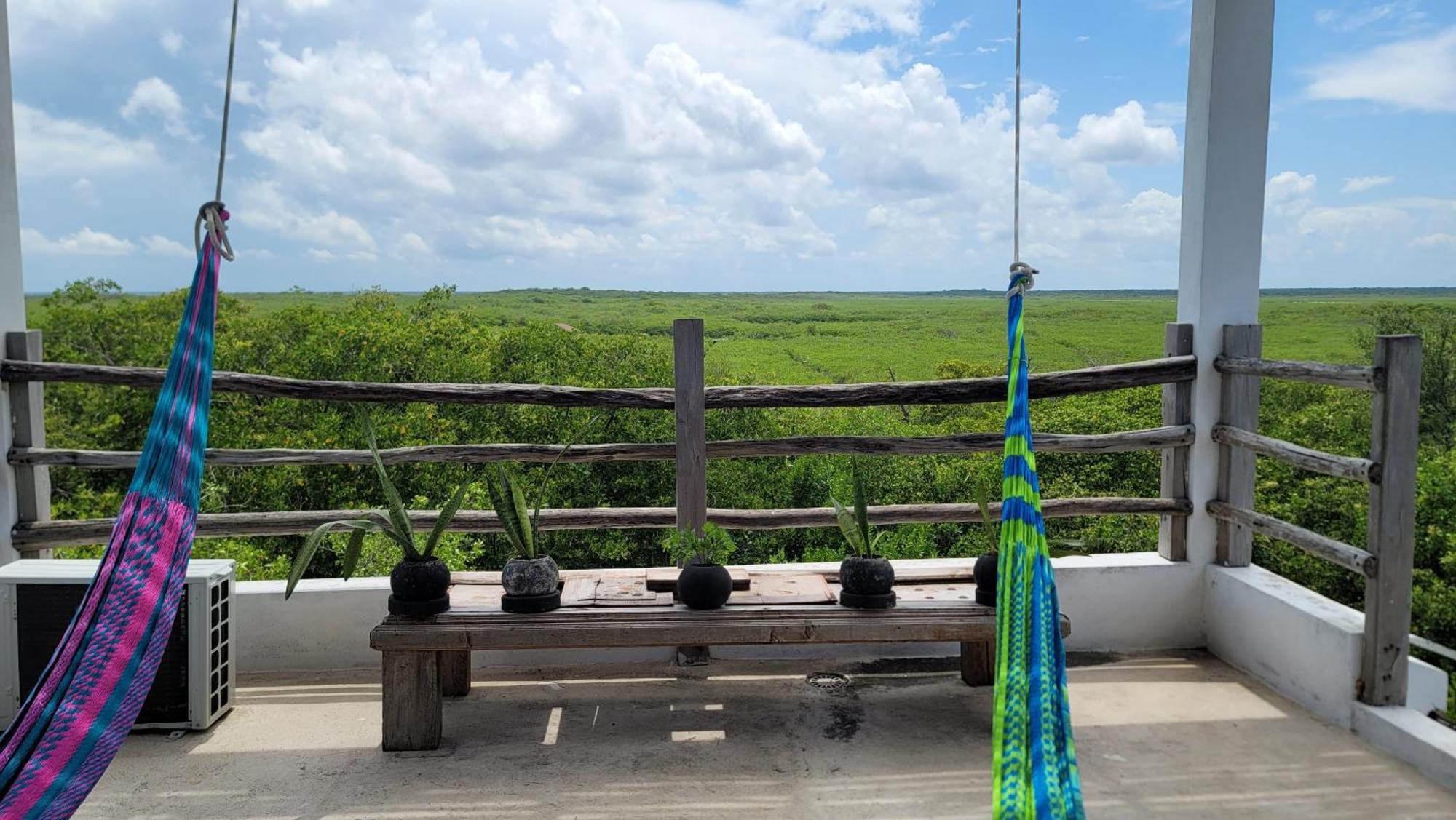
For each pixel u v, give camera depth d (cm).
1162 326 2102
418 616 303
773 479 993
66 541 374
